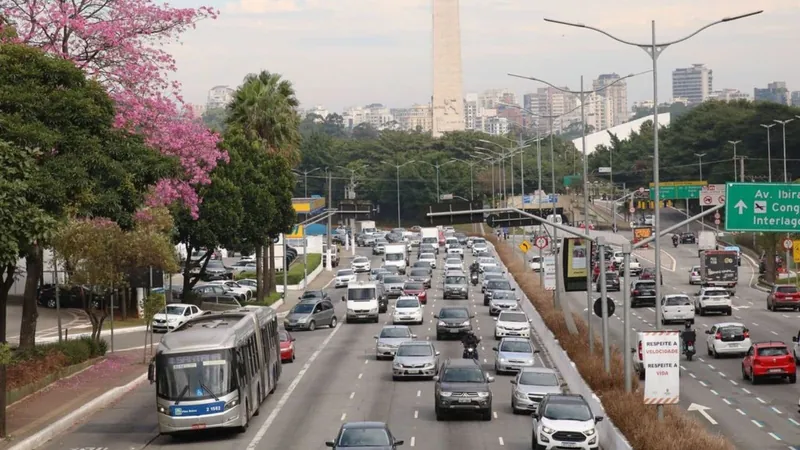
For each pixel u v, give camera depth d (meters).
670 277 115.56
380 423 32.56
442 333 68.88
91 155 42.50
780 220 39.12
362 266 126.19
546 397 37.03
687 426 35.09
